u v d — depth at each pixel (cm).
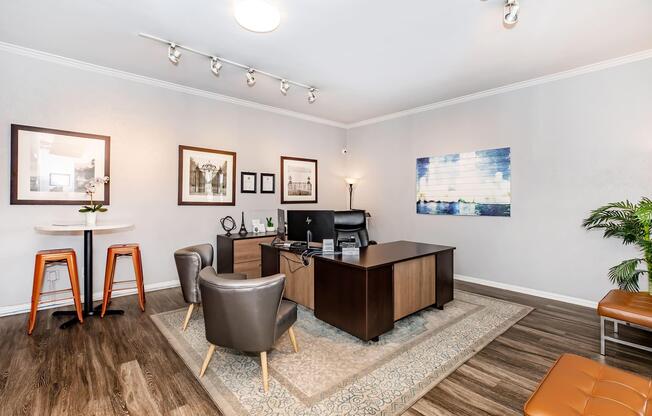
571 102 372
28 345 259
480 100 451
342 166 646
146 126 405
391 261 276
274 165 537
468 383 209
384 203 584
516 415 178
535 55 333
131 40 305
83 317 319
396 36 295
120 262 389
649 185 324
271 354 248
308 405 187
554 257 388
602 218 332
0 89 316
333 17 263
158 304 360
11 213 324
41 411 180
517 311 341
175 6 250
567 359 165
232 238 425
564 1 240
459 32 288
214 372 222
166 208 423
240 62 352
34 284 285
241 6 238
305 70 374
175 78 403
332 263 284
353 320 266
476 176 456
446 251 350
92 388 202
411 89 437
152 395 195
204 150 454
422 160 522
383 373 221
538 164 398
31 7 251
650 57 322
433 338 276
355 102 499
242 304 194
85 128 362
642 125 328
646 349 243
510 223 424
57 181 346
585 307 357
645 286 327
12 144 322
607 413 126
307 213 324
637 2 241
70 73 352
